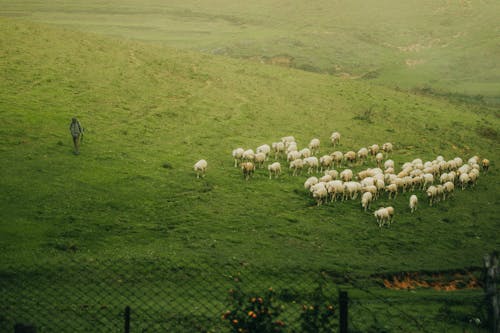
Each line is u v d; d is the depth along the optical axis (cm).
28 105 4153
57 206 2589
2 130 3538
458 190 3847
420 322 1625
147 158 3553
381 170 3759
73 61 5647
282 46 12525
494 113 7731
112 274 1898
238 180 3381
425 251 2655
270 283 1988
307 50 12550
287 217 2855
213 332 1350
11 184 2748
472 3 17162
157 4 16425
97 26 12750
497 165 4878
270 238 2544
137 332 1357
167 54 7081
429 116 6384
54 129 3778
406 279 2302
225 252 2280
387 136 5288
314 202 3159
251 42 12525
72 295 1636
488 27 15162
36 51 5656
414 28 15375
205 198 2992
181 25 14200
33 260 1947
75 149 3412
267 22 15325
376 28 15250
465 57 13038
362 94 6894
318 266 2244
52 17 13238
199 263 2103
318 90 6750
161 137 4119
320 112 5800
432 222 3103
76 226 2397
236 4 17288
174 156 3697
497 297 1277
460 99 9050
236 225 2655
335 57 12312
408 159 4609
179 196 2978
